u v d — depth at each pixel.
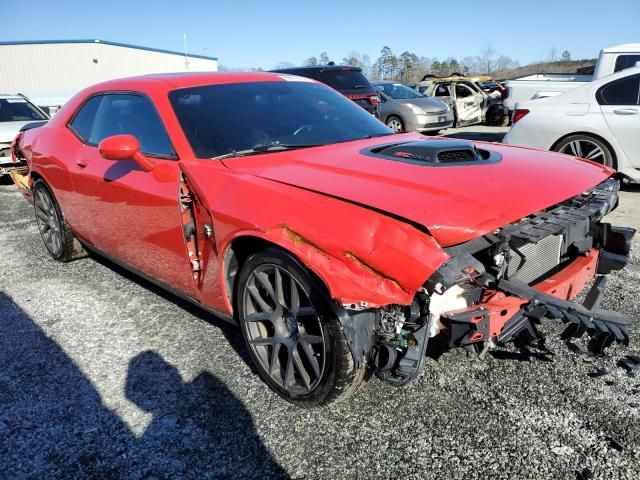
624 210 5.82
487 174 2.34
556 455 2.10
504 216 2.02
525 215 2.08
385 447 2.19
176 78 3.33
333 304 2.11
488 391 2.52
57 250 4.51
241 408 2.49
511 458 2.09
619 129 6.30
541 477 2.00
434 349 2.50
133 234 3.20
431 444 2.19
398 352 2.10
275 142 2.98
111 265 4.52
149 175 2.95
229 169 2.62
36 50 32.94
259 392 2.61
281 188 2.33
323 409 2.44
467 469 2.05
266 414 2.44
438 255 1.89
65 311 3.62
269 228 2.23
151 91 3.17
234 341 3.11
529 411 2.37
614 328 2.05
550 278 2.42
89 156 3.58
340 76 10.43
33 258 4.80
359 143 3.04
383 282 1.96
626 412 2.33
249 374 2.76
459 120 15.77
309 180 2.35
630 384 2.53
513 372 2.66
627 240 2.74
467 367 2.71
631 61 8.12
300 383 2.44
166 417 2.45
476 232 1.93
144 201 2.96
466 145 2.66
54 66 33.31
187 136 2.88
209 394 2.61
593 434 2.21
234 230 2.40
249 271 2.46
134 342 3.15
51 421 2.46
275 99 3.35
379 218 2.00
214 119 3.01
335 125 3.31
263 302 2.48
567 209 2.46
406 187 2.18
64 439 2.33
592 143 6.51
